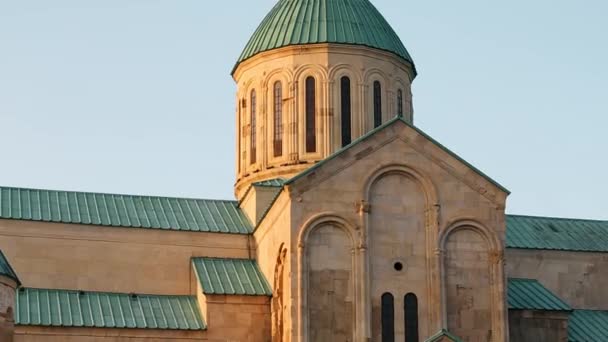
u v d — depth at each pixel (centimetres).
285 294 5503
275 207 5738
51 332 5494
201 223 6294
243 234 6256
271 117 6606
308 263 5416
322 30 6600
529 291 6197
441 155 5634
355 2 6856
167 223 6228
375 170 5556
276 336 5631
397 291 5466
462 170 5638
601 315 6619
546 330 5959
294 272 5388
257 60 6706
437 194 5581
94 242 6066
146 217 6250
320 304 5388
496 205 5638
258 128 6656
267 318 5772
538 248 6712
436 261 5500
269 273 5866
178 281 6119
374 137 5594
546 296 6144
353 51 6575
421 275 5506
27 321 5484
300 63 6569
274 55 6631
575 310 6650
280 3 6975
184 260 6156
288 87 6556
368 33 6650
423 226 5559
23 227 5991
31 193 6247
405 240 5528
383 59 6650
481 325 5500
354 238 5466
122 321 5641
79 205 6231
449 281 5519
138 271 6084
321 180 5500
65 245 6025
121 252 6088
